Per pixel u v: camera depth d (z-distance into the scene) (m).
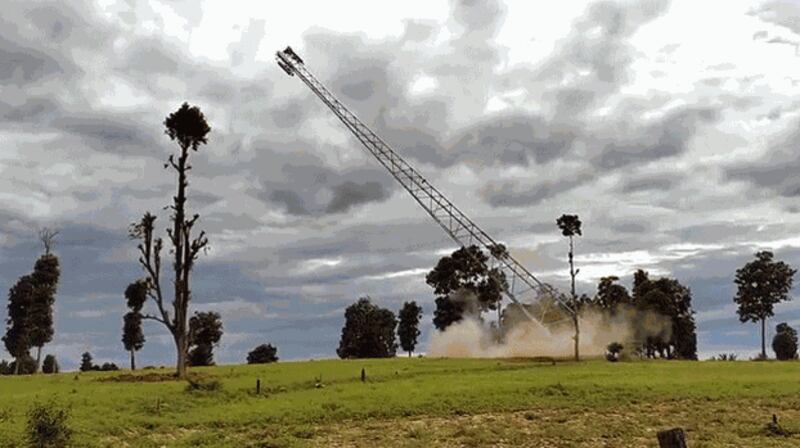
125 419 35.03
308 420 36.19
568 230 86.00
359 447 30.84
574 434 32.50
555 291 97.75
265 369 65.19
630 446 30.75
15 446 29.02
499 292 114.31
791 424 34.12
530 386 44.56
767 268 126.25
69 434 30.30
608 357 84.81
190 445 30.52
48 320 104.44
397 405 38.84
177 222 59.69
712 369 63.41
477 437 31.94
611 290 122.69
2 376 65.81
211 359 108.31
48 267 105.12
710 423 35.22
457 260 118.75
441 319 120.50
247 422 35.88
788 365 70.19
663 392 42.59
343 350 127.38
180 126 61.00
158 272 59.50
